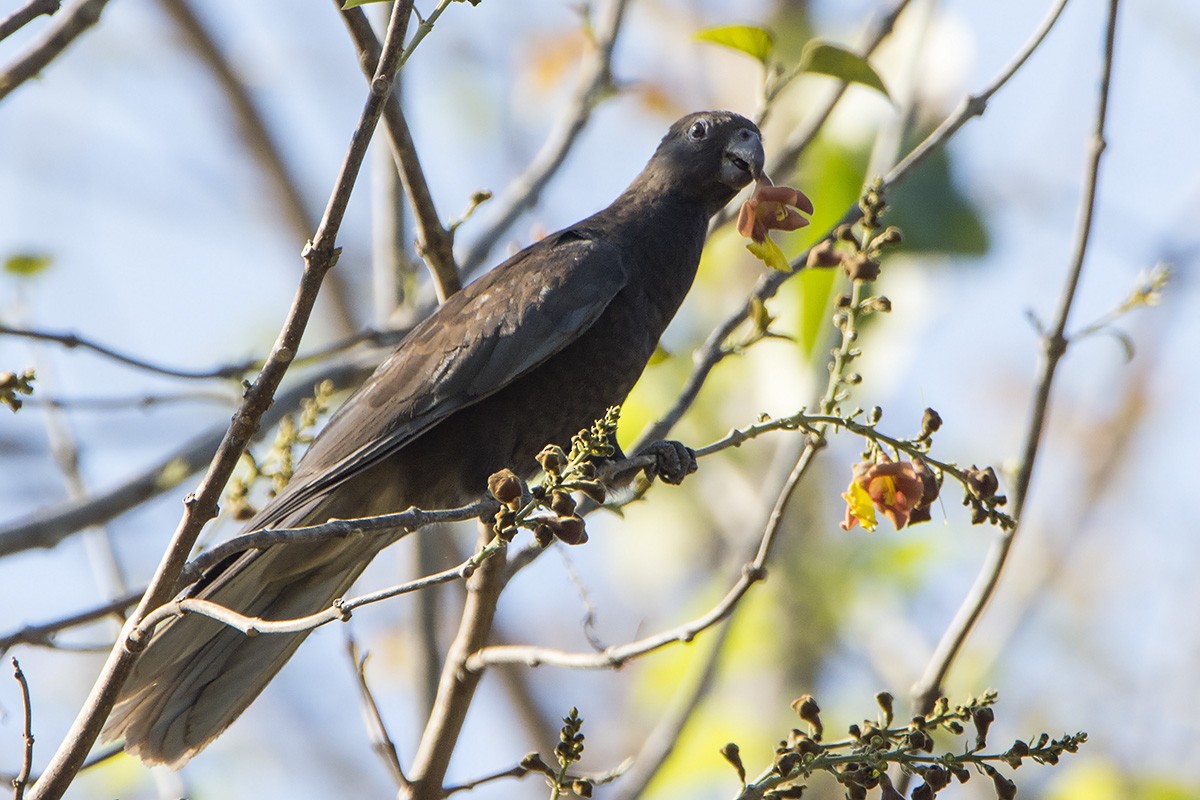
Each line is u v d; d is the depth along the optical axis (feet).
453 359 31.09
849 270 23.67
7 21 24.38
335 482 29.45
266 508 28.66
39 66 27.76
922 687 26.61
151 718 26.84
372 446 30.19
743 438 23.29
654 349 34.58
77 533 32.09
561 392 32.22
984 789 43.11
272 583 29.81
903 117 35.86
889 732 20.80
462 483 31.86
